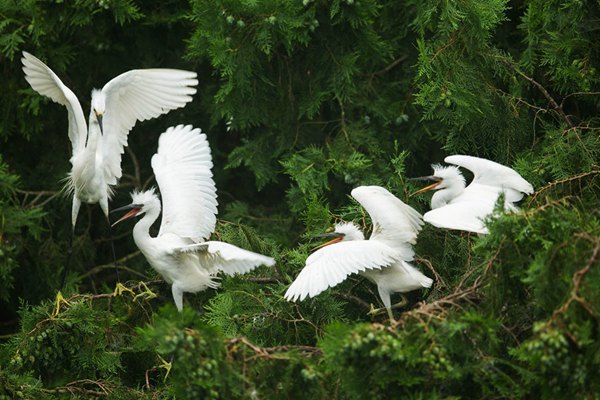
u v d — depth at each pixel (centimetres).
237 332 1191
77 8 1546
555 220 959
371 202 1184
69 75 1672
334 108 1566
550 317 897
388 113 1485
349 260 1084
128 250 1711
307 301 1195
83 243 1644
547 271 917
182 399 933
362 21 1458
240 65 1452
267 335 1188
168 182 1275
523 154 1344
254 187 1694
